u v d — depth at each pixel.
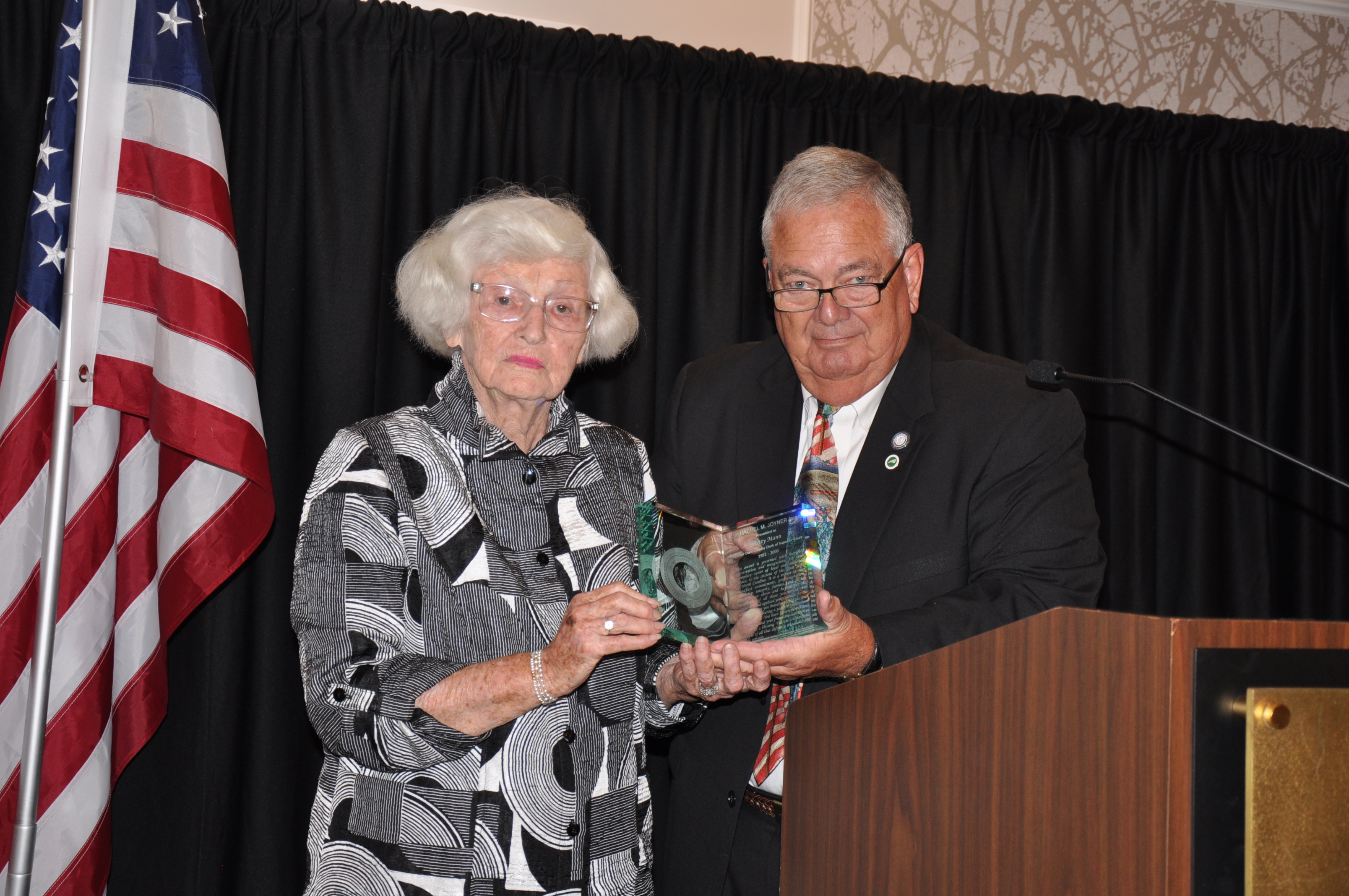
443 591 1.42
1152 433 3.20
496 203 1.58
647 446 2.74
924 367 1.81
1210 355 3.28
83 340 2.04
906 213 1.81
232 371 2.11
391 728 1.32
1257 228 3.37
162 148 2.15
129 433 2.20
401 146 2.64
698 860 1.67
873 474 1.74
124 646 2.15
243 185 2.51
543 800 1.39
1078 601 1.61
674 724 1.63
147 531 2.19
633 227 2.82
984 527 1.68
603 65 2.81
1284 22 3.52
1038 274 3.15
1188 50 3.43
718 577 1.40
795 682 1.48
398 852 1.35
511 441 1.54
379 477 1.43
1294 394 3.40
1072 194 3.18
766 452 1.85
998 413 1.73
